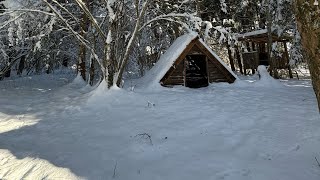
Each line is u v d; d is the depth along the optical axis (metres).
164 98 10.55
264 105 8.99
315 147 5.23
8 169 5.07
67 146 6.04
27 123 8.00
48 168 4.94
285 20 18.28
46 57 19.50
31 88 15.38
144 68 21.34
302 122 6.79
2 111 9.47
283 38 19.44
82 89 13.57
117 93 10.62
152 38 21.56
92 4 16.36
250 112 8.08
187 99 10.36
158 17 12.16
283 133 6.13
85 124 7.70
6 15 12.22
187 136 6.36
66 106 9.89
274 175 4.34
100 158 5.32
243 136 6.14
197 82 15.55
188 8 18.19
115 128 7.18
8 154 5.69
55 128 7.43
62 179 4.54
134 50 21.30
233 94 11.34
